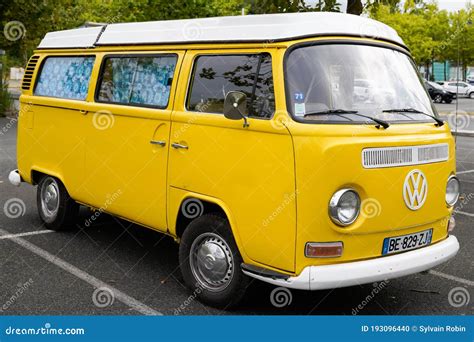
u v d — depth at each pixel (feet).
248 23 15.87
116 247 21.89
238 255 15.40
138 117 18.28
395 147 14.73
